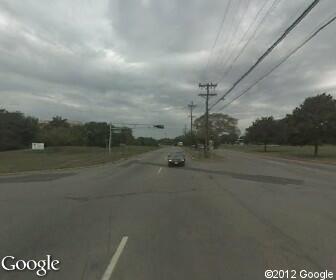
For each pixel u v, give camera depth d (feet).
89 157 220.02
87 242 27.84
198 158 192.44
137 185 69.82
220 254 24.58
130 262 22.94
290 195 55.16
